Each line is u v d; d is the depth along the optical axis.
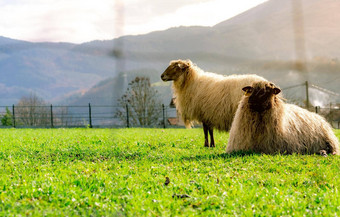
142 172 6.02
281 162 6.77
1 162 7.11
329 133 9.13
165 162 7.11
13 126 29.20
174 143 10.91
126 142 11.16
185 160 7.22
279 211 3.96
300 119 8.77
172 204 4.18
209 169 6.21
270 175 5.71
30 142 11.22
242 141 8.13
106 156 8.16
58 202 4.17
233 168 6.25
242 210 4.03
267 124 7.90
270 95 7.66
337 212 4.00
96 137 13.19
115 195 4.55
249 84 9.45
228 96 9.84
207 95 10.27
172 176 5.66
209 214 3.87
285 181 5.41
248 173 5.86
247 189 4.84
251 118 7.93
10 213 3.68
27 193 4.47
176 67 10.82
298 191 4.86
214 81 10.40
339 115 38.09
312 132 8.73
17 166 6.63
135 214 3.84
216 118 10.11
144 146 10.07
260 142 8.02
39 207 3.95
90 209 3.94
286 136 8.16
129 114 37.12
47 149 9.25
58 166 6.60
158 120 40.41
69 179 5.35
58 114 30.97
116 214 3.79
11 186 4.82
